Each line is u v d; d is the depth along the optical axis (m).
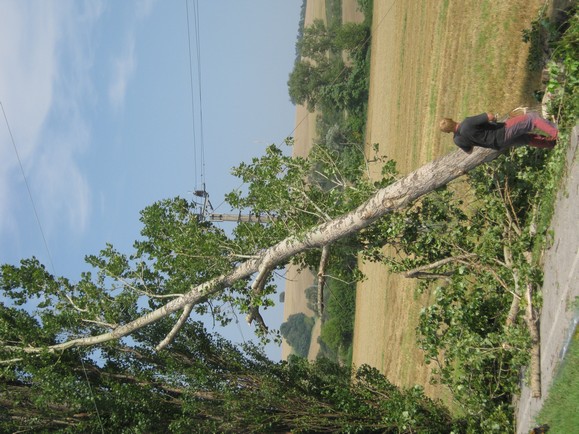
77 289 14.94
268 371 15.55
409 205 11.66
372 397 14.30
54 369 14.71
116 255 14.60
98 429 14.16
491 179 11.05
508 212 10.77
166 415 14.76
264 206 12.78
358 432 14.50
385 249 28.98
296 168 12.73
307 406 14.62
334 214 12.29
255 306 12.72
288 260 13.36
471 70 17.67
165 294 14.70
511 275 10.29
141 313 15.23
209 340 15.99
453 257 11.25
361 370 15.73
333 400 15.06
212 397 14.80
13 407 14.57
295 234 11.90
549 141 8.60
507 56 15.55
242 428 14.52
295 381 15.45
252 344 16.02
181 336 15.79
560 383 8.19
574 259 7.89
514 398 10.96
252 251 13.05
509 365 10.83
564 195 8.47
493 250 10.71
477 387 11.05
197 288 13.29
